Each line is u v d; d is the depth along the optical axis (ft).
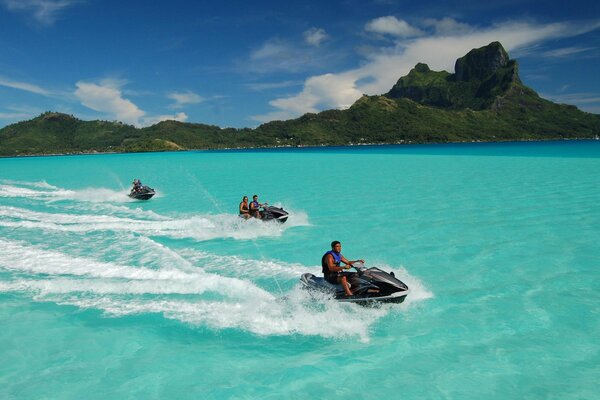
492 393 16.55
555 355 19.15
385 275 26.12
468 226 47.09
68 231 49.44
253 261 36.01
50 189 105.81
